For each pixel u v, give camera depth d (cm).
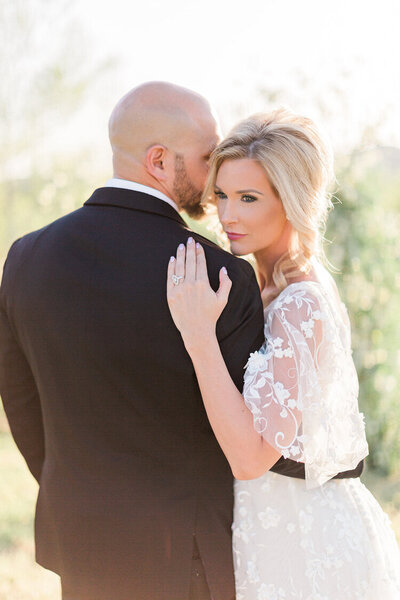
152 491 177
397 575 205
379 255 521
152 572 176
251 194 190
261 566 190
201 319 166
